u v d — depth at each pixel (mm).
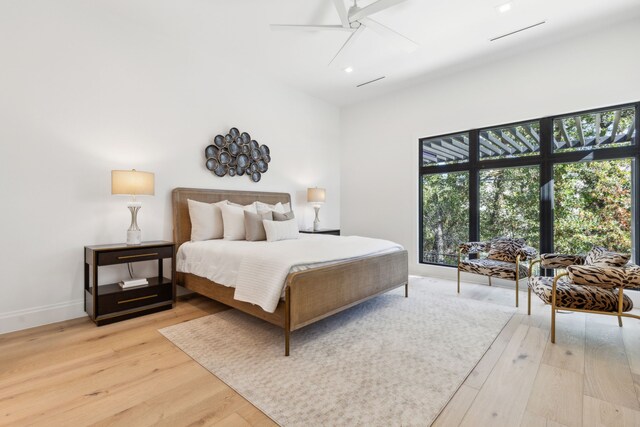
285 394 1656
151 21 3150
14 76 2508
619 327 2598
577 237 3479
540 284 2572
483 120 4023
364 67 4125
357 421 1444
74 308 2812
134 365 1956
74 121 2818
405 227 4816
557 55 3479
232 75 4098
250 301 2318
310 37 3422
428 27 3174
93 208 2936
